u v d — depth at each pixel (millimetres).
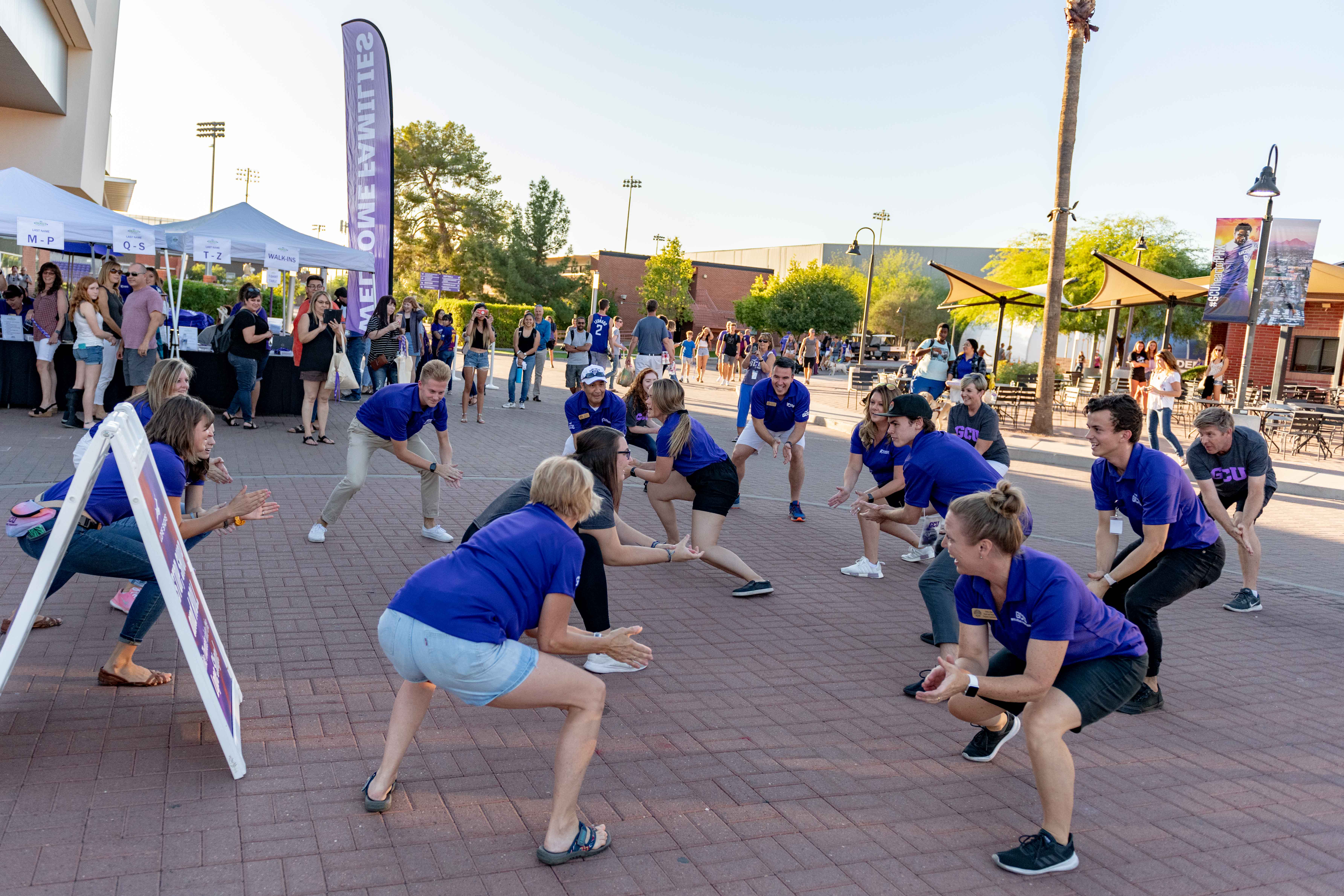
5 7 18422
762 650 5715
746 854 3414
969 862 3475
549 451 13156
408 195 59562
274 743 3979
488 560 3158
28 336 12797
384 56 16234
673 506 7992
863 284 64750
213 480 4977
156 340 12055
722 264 71062
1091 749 4629
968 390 8203
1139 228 36844
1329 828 3939
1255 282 17344
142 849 3143
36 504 4129
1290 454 18234
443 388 7184
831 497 9992
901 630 6301
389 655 3193
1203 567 5047
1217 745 4785
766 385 9430
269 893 2967
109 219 12906
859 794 3951
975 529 3369
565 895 3078
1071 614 3344
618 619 6090
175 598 3428
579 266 65438
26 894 2857
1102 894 3330
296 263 14594
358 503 8828
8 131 25453
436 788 3715
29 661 4609
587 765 3270
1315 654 6434
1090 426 4969
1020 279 37906
